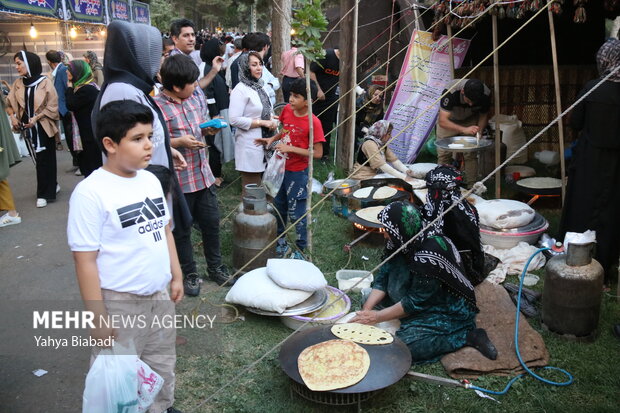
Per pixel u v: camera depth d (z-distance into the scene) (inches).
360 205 212.7
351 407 115.0
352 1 272.5
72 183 313.1
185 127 157.4
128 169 89.0
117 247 88.4
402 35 390.3
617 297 160.1
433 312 132.6
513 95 315.3
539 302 157.8
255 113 204.2
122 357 89.5
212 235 171.3
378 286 140.6
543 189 226.8
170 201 137.0
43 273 188.5
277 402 117.6
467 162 249.4
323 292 154.7
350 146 285.7
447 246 131.8
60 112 319.6
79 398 118.5
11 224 241.4
